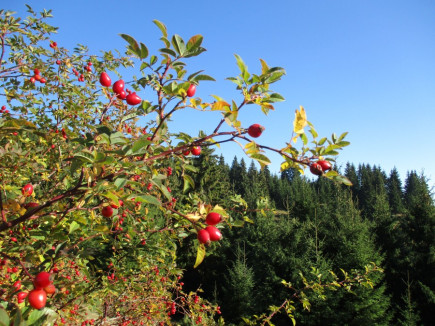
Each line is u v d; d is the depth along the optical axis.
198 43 1.53
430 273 11.05
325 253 11.98
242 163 60.34
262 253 12.67
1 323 0.99
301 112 1.56
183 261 15.88
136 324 4.51
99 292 3.63
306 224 13.28
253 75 1.50
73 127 3.30
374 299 9.68
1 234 2.10
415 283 10.86
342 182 1.46
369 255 10.52
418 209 13.54
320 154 1.53
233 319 11.08
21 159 2.54
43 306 1.21
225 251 15.48
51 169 3.06
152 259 3.99
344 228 11.88
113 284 3.37
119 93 1.85
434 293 10.39
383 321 9.41
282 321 10.30
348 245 10.83
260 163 1.54
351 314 9.38
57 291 1.64
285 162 1.62
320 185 33.69
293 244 12.22
